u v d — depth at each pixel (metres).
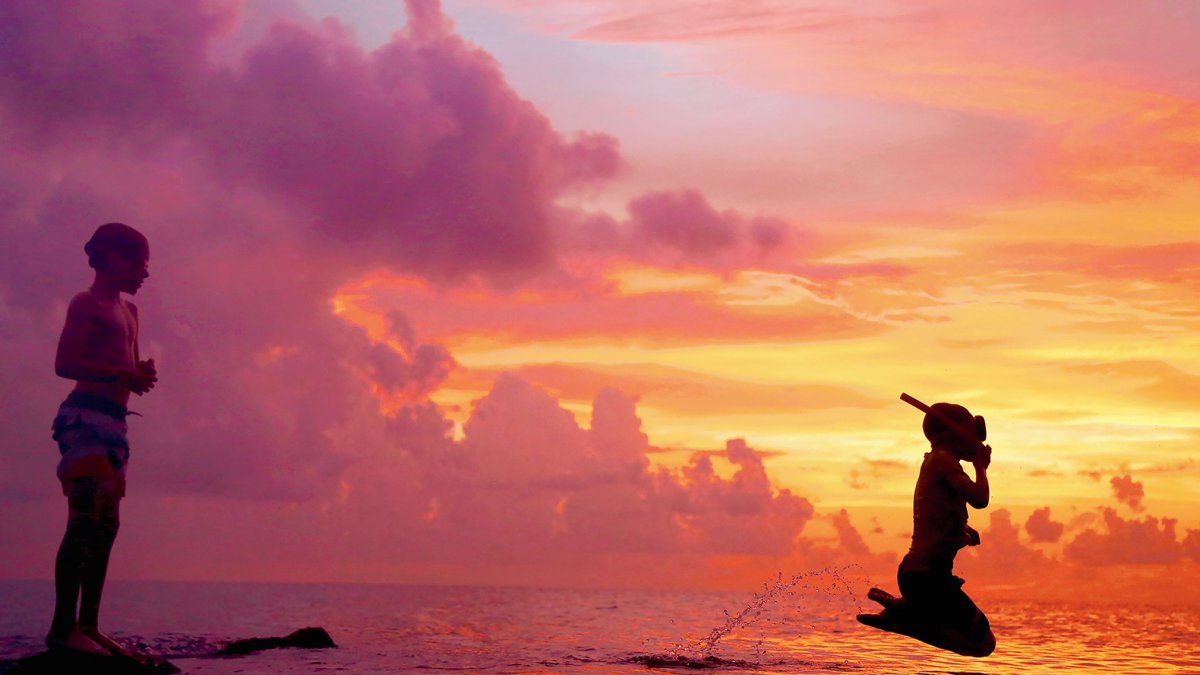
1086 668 9.12
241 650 9.67
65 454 8.02
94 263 8.38
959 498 6.76
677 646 10.91
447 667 8.10
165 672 7.66
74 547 7.86
